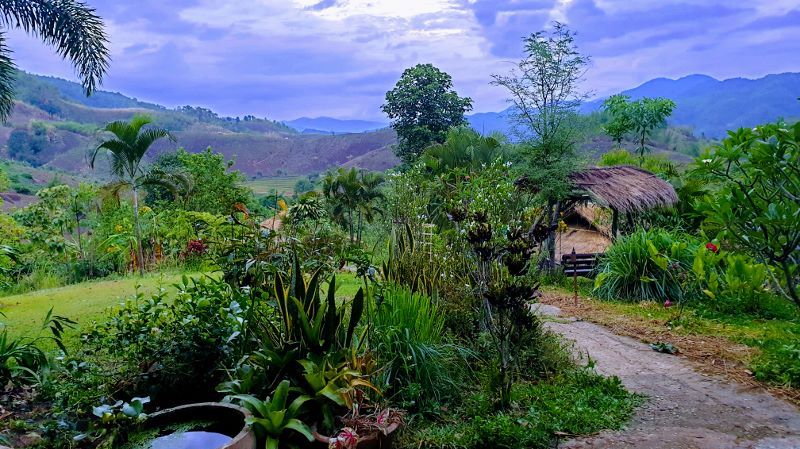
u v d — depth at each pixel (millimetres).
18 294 9750
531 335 4883
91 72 7184
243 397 3271
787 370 4758
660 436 3727
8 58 6770
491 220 6797
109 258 13594
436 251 5965
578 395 4281
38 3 6789
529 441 3537
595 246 13688
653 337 6312
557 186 10672
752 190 4812
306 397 3395
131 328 4145
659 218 11945
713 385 4695
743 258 7262
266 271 4605
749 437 3715
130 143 13359
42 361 3893
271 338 3957
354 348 3846
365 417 3424
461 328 5129
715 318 7133
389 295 4703
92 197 14875
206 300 4230
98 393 3580
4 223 12078
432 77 26891
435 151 14484
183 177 14812
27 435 3256
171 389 3979
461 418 3980
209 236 5586
